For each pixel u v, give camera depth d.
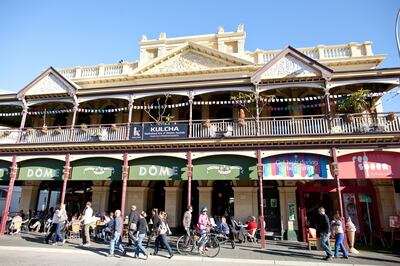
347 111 16.22
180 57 20.69
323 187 15.59
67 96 17.22
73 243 13.13
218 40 21.16
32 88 17.67
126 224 15.13
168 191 18.39
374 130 13.13
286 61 14.96
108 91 16.66
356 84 15.51
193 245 11.59
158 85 16.00
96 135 15.88
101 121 19.78
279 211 16.89
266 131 14.52
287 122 14.63
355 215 15.52
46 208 20.83
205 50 20.00
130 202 18.89
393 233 14.07
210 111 18.47
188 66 20.30
